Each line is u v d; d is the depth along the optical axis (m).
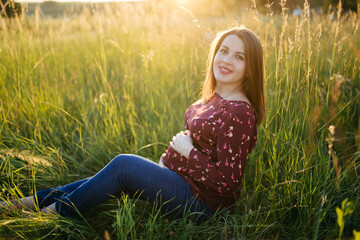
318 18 4.03
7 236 1.66
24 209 1.75
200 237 1.74
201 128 1.71
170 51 4.23
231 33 1.78
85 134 2.84
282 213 1.84
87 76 4.00
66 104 3.27
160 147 2.83
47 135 2.63
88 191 1.69
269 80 2.44
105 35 5.52
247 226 1.67
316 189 1.82
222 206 1.77
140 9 4.99
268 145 2.19
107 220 1.94
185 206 1.70
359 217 1.70
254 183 2.11
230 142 1.61
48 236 1.74
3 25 3.54
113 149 2.77
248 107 1.65
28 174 2.26
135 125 3.07
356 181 1.78
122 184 1.70
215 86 1.99
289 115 2.09
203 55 3.88
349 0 3.98
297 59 2.17
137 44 5.01
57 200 1.80
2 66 3.32
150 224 1.64
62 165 2.34
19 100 2.95
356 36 2.44
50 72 3.70
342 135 2.13
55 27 4.98
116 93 3.51
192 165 1.70
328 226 1.75
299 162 1.92
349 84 2.48
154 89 3.47
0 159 2.28
